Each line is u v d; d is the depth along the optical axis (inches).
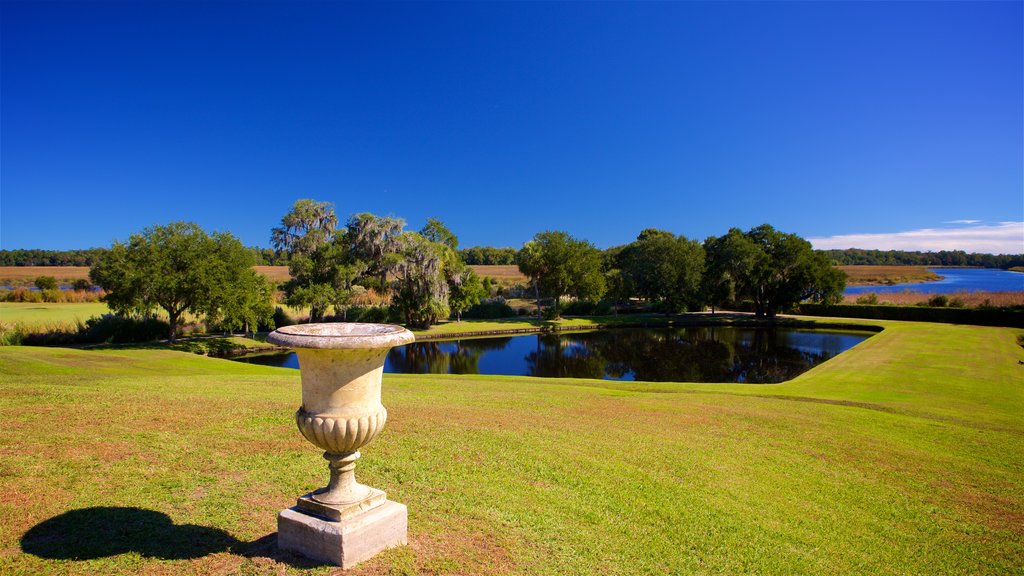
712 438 378.0
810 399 596.7
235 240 1346.0
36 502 181.5
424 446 295.9
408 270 1764.3
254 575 143.5
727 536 219.5
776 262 2144.4
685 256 2234.3
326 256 1726.1
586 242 2191.2
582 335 1819.6
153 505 187.8
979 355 1085.1
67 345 1179.9
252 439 276.8
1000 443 409.1
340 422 148.4
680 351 1467.8
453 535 186.7
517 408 440.5
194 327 1455.5
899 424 460.1
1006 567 214.2
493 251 5270.7
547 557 180.9
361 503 159.8
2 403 317.7
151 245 1210.0
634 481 272.4
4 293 1895.9
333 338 142.0
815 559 207.3
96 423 283.4
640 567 185.2
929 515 263.6
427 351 1487.5
